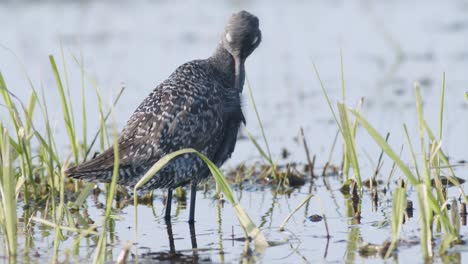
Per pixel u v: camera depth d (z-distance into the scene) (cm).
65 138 1565
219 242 1056
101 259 949
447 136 1524
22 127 1166
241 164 1386
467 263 945
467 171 1331
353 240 1045
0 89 1171
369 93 1850
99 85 1859
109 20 2455
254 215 1172
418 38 2316
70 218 1098
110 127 1620
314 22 2512
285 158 1466
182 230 1114
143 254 1012
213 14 2562
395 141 1506
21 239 1066
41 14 2469
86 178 1059
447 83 1908
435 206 977
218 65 1221
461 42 2264
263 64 2122
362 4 2725
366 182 1309
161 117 1094
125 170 1070
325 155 1481
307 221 1136
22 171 1205
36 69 1958
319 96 1853
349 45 2267
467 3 2722
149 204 1255
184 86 1123
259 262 970
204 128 1119
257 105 1800
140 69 1978
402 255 977
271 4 2745
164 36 2292
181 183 1138
